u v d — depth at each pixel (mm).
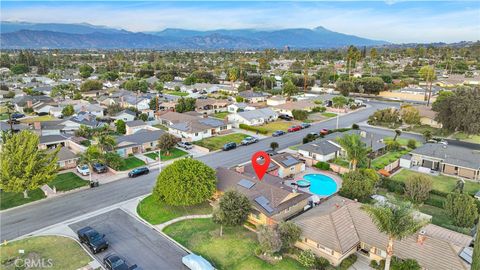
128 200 49094
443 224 42594
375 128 93000
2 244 37812
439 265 32156
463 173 59875
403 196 49938
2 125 85562
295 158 62031
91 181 54406
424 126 95250
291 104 111125
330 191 53750
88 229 38938
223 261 35594
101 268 34094
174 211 45875
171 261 35531
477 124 77000
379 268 34500
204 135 82500
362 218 39375
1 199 48562
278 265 35062
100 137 65500
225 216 38719
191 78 172375
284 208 42562
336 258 35312
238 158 67750
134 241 38969
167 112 100250
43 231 40750
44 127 84562
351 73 192875
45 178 47969
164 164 64375
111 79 189625
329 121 101375
